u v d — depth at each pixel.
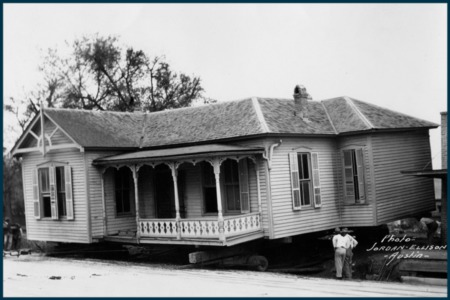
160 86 44.66
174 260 25.28
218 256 22.17
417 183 27.08
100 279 18.25
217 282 17.56
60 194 25.52
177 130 25.98
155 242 22.86
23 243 32.25
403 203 25.98
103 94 43.59
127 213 25.64
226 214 23.61
